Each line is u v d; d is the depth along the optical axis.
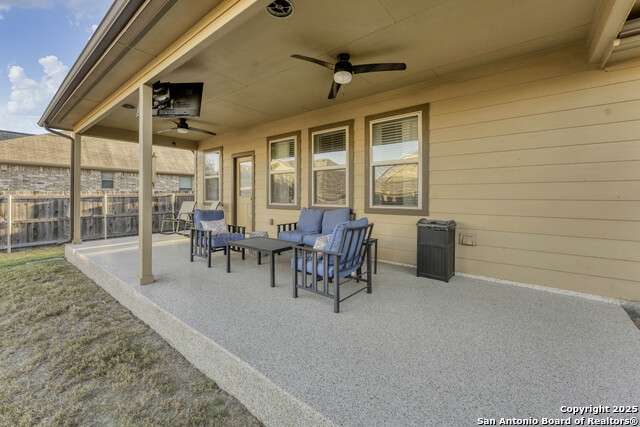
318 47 3.20
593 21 2.69
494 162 3.59
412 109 4.22
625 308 2.89
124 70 3.41
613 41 2.52
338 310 2.62
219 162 7.69
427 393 1.56
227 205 7.52
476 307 2.77
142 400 1.94
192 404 1.89
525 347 2.05
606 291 3.00
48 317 3.23
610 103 2.94
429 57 3.41
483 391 1.58
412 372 1.74
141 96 3.36
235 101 4.95
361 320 2.46
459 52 3.29
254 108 5.34
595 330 2.32
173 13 2.42
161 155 13.89
